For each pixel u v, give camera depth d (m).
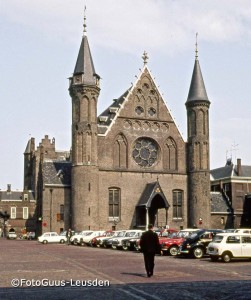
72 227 72.62
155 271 25.88
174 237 41.72
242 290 18.50
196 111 78.94
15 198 122.75
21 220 121.06
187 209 78.25
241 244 32.84
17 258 36.22
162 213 76.62
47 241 69.56
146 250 23.02
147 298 16.45
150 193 74.12
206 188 77.62
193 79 80.44
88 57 75.81
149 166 77.50
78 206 72.06
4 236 119.06
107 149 75.19
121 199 74.94
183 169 79.00
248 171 90.56
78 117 73.94
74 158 73.56
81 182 72.31
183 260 34.50
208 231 37.59
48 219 74.56
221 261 33.38
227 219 83.75
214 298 16.56
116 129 76.12
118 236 51.59
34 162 126.12
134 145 77.19
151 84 79.25
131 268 27.55
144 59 79.50
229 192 87.94
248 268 27.98
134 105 77.81
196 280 21.75
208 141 79.00
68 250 48.88
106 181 74.50
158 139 78.25
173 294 17.41
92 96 74.50
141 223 75.62
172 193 77.81
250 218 85.38
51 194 75.31
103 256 38.62
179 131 79.62
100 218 73.44
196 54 81.38
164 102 79.69
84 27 77.38
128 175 75.88
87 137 73.38
